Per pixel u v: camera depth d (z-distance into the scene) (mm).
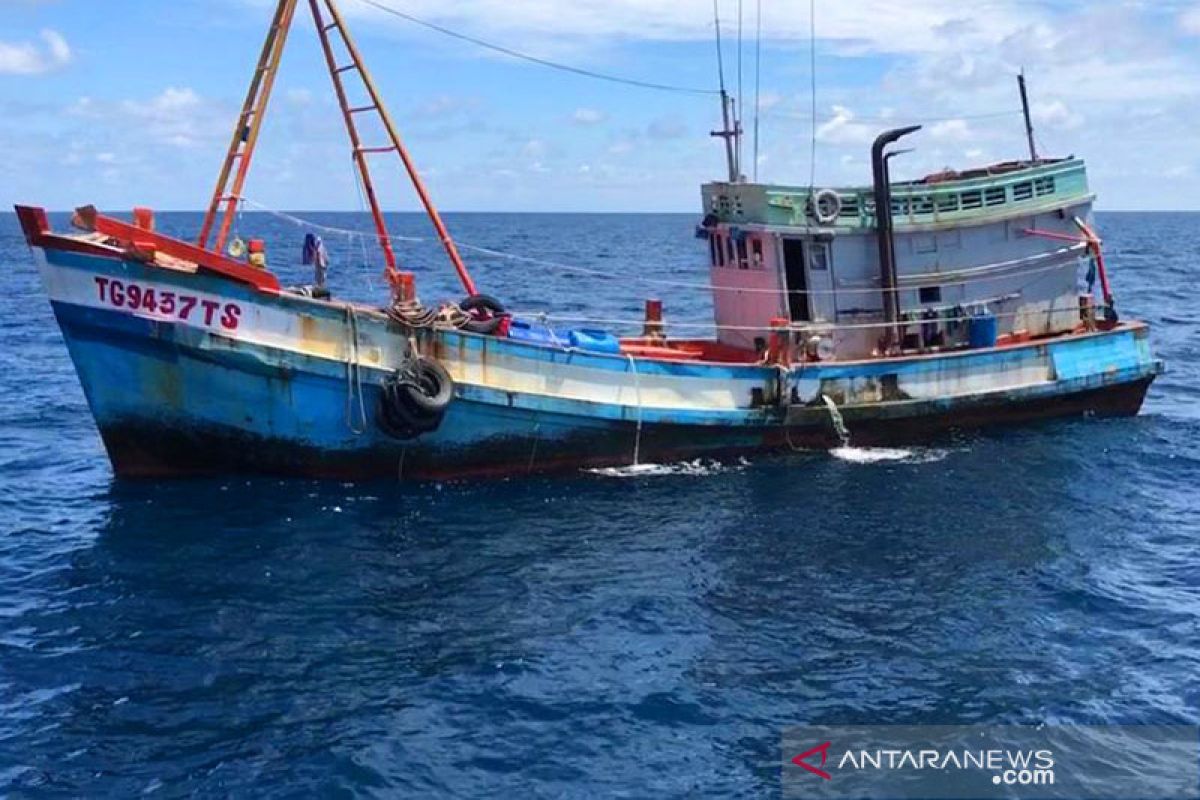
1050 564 14383
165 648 11766
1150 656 11609
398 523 15758
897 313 20531
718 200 21359
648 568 14203
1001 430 21703
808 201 20234
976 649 11805
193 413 16547
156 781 9336
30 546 14758
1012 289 21984
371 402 16922
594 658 11625
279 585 13430
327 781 9328
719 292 22234
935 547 15023
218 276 15969
